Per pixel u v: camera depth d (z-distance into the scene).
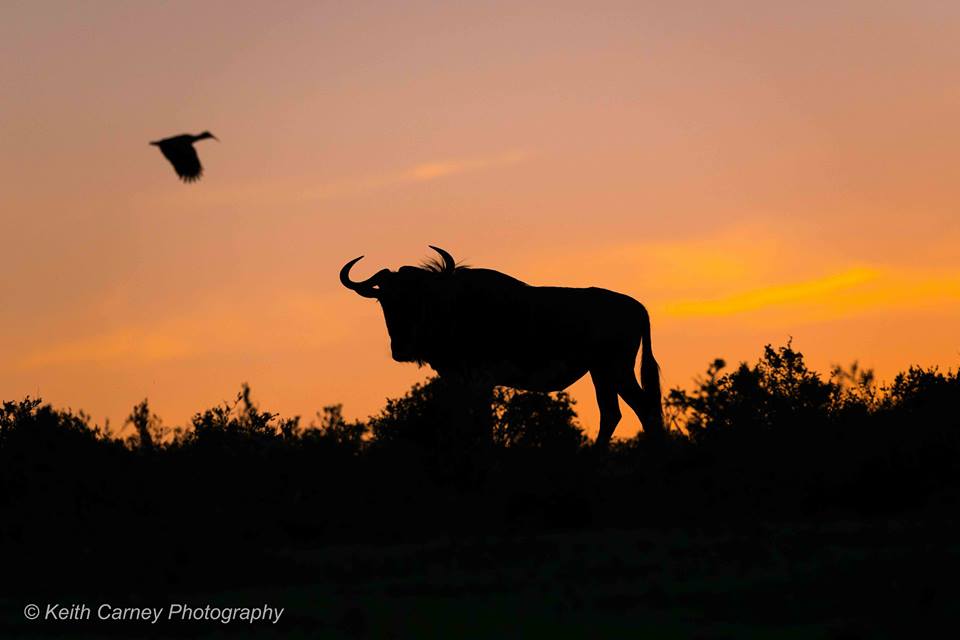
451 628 36.12
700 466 64.31
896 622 35.16
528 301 86.00
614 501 61.56
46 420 64.31
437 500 60.91
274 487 60.06
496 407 68.38
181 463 61.03
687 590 40.53
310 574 46.72
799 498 60.31
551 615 37.66
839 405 69.62
